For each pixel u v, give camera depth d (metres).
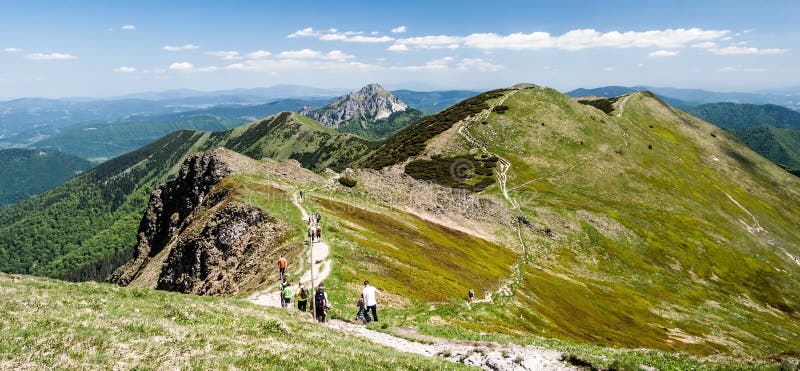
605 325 62.94
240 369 15.46
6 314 17.89
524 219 100.62
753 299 96.00
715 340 68.75
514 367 24.02
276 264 48.31
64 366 13.45
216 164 106.88
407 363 20.73
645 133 182.25
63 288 27.78
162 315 22.98
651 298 83.25
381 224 72.44
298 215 64.62
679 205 131.00
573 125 158.50
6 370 12.57
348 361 18.84
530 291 64.88
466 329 36.97
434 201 97.00
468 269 64.31
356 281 42.47
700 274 100.62
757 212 149.25
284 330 22.56
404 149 150.00
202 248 70.62
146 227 130.50
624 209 117.94
